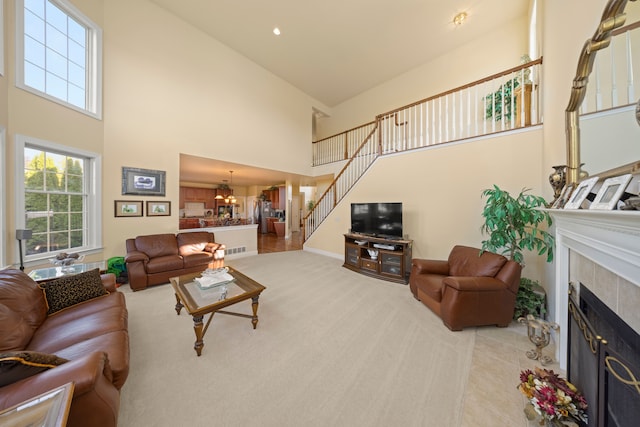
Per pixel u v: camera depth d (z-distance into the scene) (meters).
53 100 2.93
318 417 1.33
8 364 0.90
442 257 3.76
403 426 1.29
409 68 5.93
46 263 2.88
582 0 1.80
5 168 2.48
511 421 1.32
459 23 4.44
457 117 4.96
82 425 0.92
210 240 4.63
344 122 7.79
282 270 4.43
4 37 2.48
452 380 1.63
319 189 9.26
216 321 2.44
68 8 3.08
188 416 1.33
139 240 3.75
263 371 1.70
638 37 1.44
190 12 4.26
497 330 2.31
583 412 1.17
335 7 4.09
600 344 1.02
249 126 5.62
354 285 3.62
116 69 3.69
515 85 3.60
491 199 2.66
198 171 6.51
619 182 0.99
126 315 1.91
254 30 4.68
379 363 1.80
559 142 2.23
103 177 3.57
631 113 1.46
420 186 4.04
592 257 1.23
